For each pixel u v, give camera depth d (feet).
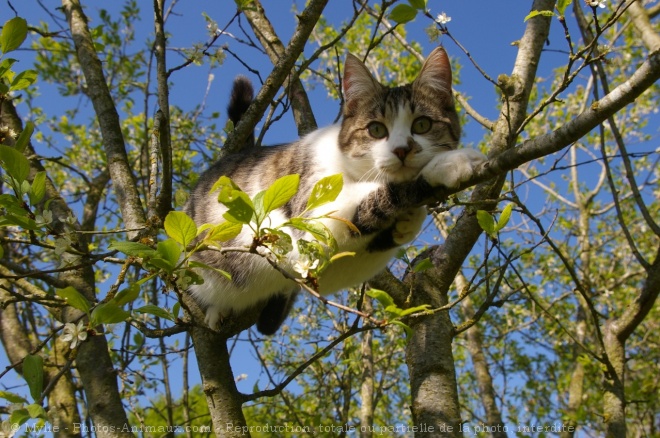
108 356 13.09
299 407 22.24
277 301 13.73
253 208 6.82
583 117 6.82
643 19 17.80
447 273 12.27
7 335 15.93
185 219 6.99
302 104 16.48
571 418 22.15
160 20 12.10
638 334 29.07
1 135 9.34
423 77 12.23
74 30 14.87
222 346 11.54
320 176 11.49
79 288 12.66
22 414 6.64
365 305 17.49
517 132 10.43
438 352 11.37
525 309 28.30
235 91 16.05
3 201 7.83
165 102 11.52
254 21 17.52
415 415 10.98
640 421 25.50
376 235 10.74
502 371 27.30
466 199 13.60
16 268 10.87
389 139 11.29
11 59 9.39
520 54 13.29
